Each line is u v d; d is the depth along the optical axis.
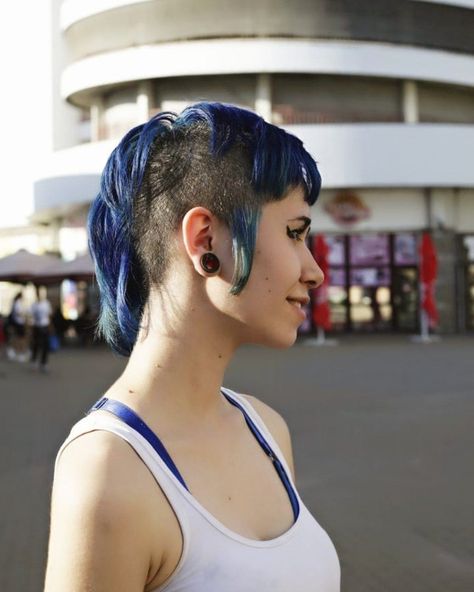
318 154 27.77
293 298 1.25
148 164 1.24
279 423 1.55
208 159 1.20
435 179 28.39
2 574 5.48
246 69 27.62
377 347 24.92
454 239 29.64
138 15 28.39
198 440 1.22
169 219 1.22
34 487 7.92
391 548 5.92
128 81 28.98
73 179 31.20
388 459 8.89
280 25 27.84
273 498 1.29
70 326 29.58
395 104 29.47
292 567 1.19
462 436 10.14
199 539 1.10
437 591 5.09
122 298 1.25
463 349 23.59
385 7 28.20
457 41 29.44
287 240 1.23
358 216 29.05
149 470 1.09
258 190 1.19
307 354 23.06
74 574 1.01
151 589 1.09
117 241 1.27
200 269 1.20
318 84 28.89
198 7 27.83
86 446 1.09
